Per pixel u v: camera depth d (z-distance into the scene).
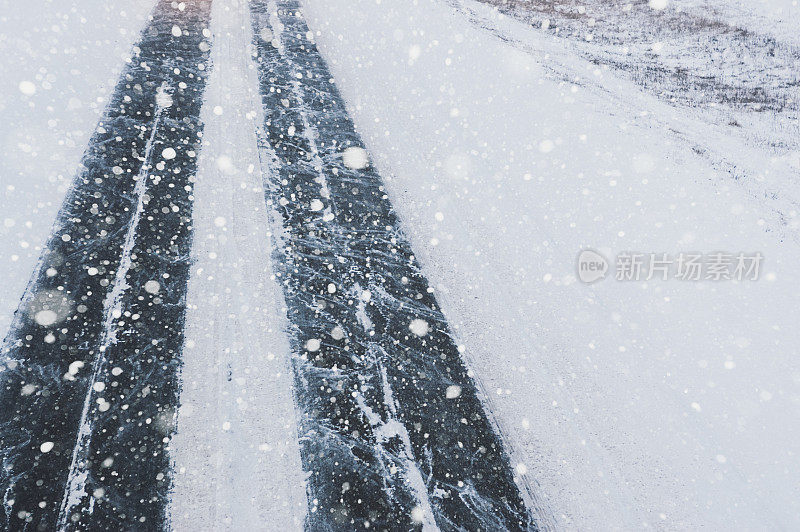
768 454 3.18
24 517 2.69
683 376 3.70
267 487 2.92
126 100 6.52
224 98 6.89
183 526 2.72
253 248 4.59
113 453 3.00
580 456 3.18
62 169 5.20
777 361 3.77
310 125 6.51
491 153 6.20
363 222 5.03
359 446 3.15
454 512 2.86
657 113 7.11
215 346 3.70
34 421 3.12
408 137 6.45
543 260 4.73
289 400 3.38
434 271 4.55
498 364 3.76
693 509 2.92
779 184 5.71
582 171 5.86
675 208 5.30
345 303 4.14
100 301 3.92
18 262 4.16
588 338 4.00
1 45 7.14
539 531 2.82
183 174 5.39
